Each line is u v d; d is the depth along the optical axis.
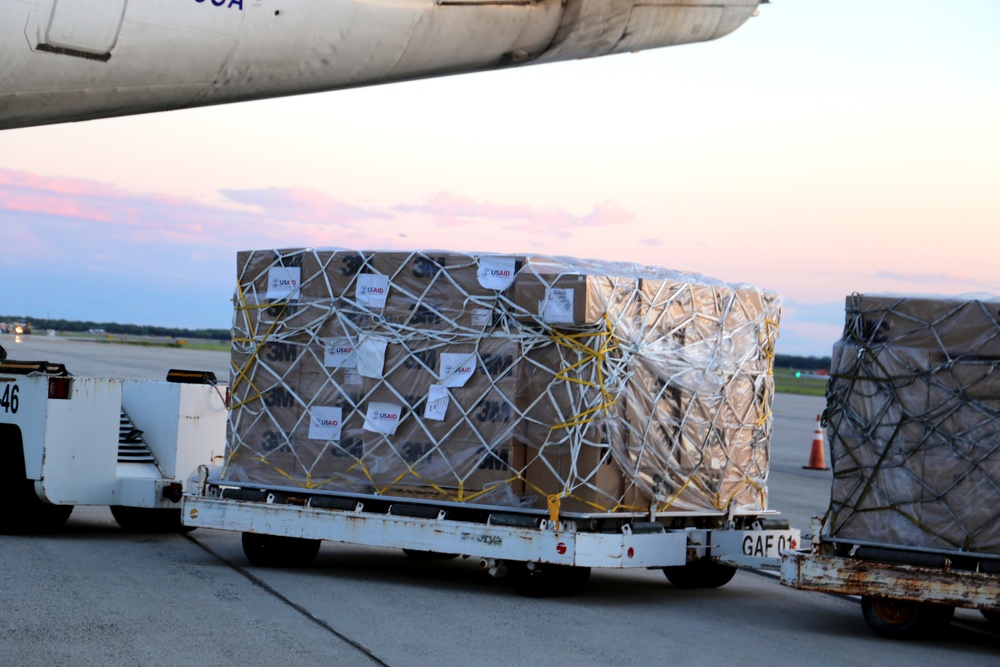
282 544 8.68
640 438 7.70
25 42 4.20
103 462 9.96
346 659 5.80
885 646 6.67
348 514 8.13
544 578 7.67
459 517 7.98
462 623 6.81
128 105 4.73
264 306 8.64
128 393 10.44
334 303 8.37
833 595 8.51
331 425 8.34
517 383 7.71
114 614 6.62
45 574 7.83
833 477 7.02
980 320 6.68
